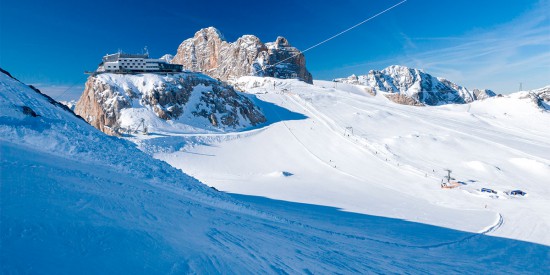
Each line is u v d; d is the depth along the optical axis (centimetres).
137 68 12444
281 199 5012
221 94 12556
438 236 3494
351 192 6188
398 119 13662
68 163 1281
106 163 1672
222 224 1295
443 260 2381
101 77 11456
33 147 1379
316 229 2344
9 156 988
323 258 1308
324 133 11088
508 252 3241
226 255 902
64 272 508
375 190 6488
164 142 8944
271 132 11150
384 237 2966
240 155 9144
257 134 10906
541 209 5219
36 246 543
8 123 1526
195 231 1022
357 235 2691
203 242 936
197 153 8938
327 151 9538
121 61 12306
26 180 815
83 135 1984
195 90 12212
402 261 1883
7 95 1898
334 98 16700
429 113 17175
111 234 716
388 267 1553
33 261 497
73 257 563
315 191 6066
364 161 8694
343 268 1256
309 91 18362
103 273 555
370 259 1639
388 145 9950
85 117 10962
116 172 1556
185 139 9444
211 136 10000
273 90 17912
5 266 454
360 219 3953
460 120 16162
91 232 682
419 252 2558
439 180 7231
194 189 2058
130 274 589
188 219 1138
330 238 2059
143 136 9188
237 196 4966
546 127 16238
